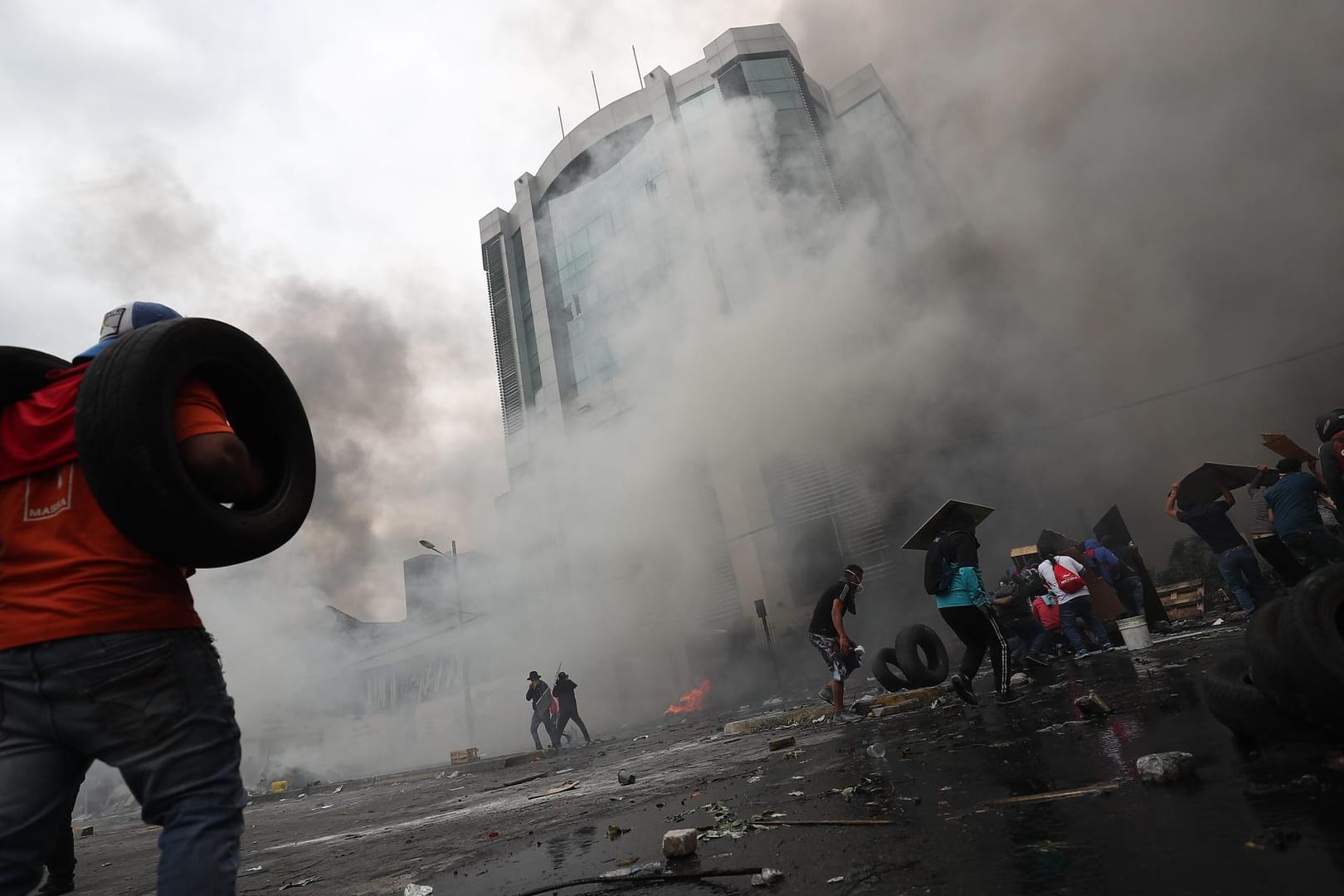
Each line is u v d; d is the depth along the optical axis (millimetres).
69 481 1315
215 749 1333
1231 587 7367
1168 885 1356
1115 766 2402
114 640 1239
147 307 1605
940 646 7434
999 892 1488
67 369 1525
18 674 1218
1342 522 7535
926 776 2922
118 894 3980
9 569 1276
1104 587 8172
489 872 2783
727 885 1932
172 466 1248
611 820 3549
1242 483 7461
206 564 1379
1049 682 5641
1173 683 4066
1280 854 1395
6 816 1189
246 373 1578
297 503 1638
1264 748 2225
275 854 4883
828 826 2379
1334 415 5852
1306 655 1929
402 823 5680
